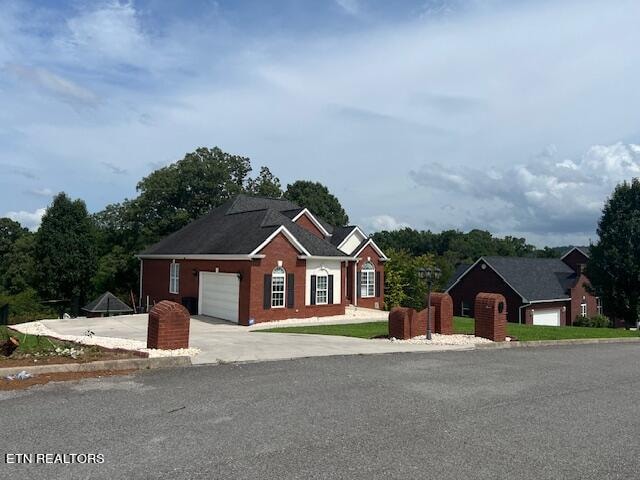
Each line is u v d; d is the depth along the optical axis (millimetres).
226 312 24234
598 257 33844
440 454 6012
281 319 23781
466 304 44844
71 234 39562
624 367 12805
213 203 45312
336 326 21266
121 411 7359
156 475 5156
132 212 44469
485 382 10258
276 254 23688
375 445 6246
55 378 9367
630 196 32906
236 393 8617
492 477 5387
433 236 100188
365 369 11227
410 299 39594
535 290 41594
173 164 45938
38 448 5848
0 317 25984
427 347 15078
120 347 12820
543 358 13953
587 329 24531
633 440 6746
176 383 9273
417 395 8906
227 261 24219
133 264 42656
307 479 5160
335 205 64188
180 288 28812
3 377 9227
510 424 7328
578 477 5473
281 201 35969
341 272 27312
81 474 5152
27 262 47625
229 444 6113
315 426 6918
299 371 10758
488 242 94562
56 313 38344
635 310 32312
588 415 7965
